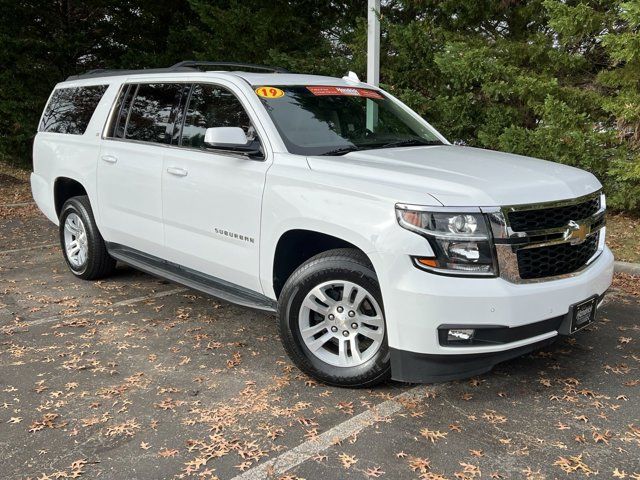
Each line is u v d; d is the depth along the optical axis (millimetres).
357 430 3445
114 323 5152
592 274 3816
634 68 8352
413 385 3982
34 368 4273
